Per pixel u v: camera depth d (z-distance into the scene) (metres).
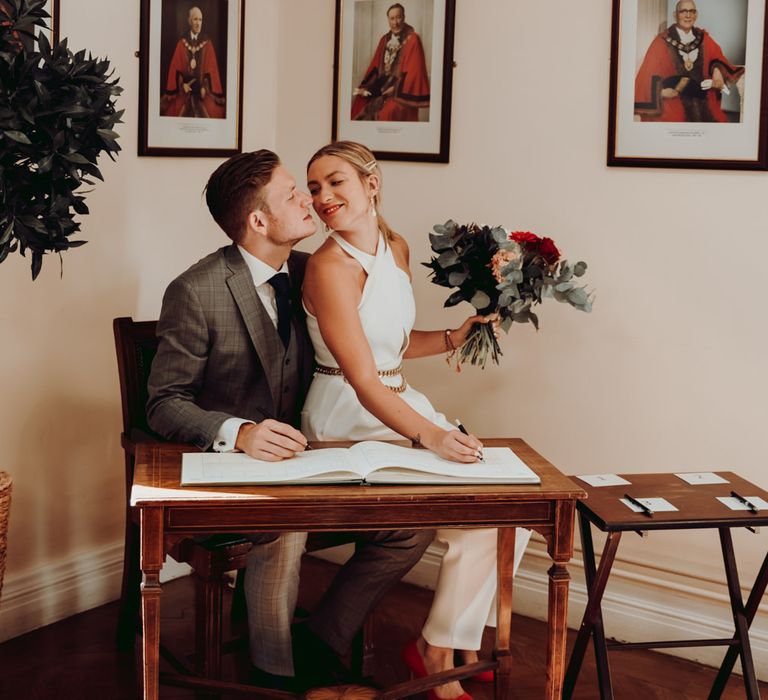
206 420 2.72
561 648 2.57
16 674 3.26
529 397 3.79
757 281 3.35
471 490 2.44
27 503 3.52
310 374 3.13
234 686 2.74
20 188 2.47
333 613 3.10
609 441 3.66
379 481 2.45
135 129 3.69
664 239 3.48
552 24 3.60
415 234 3.96
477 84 3.77
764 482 3.40
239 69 4.02
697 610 3.53
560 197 3.65
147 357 3.40
